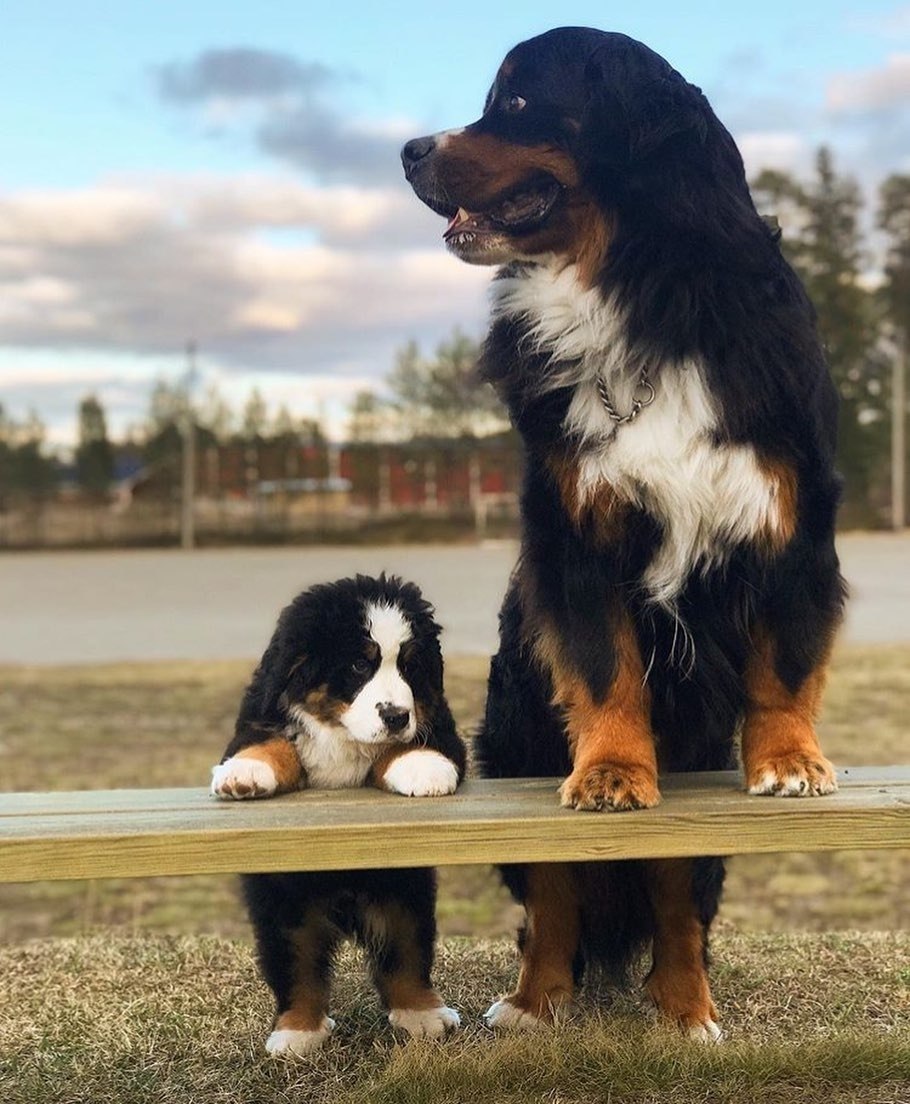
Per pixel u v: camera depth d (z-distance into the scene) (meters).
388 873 1.23
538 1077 1.14
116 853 0.98
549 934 1.34
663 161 1.18
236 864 0.99
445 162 1.28
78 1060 1.28
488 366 1.31
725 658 1.21
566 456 1.20
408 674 1.22
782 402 1.15
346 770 1.22
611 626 1.20
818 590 1.18
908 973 1.51
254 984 1.50
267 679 1.23
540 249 1.25
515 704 1.34
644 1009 1.33
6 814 1.06
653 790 1.09
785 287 1.19
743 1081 1.14
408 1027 1.27
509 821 1.03
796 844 1.05
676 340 1.16
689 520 1.17
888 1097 1.12
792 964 1.56
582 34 1.26
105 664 4.55
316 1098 1.17
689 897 1.28
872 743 2.90
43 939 1.79
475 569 8.88
